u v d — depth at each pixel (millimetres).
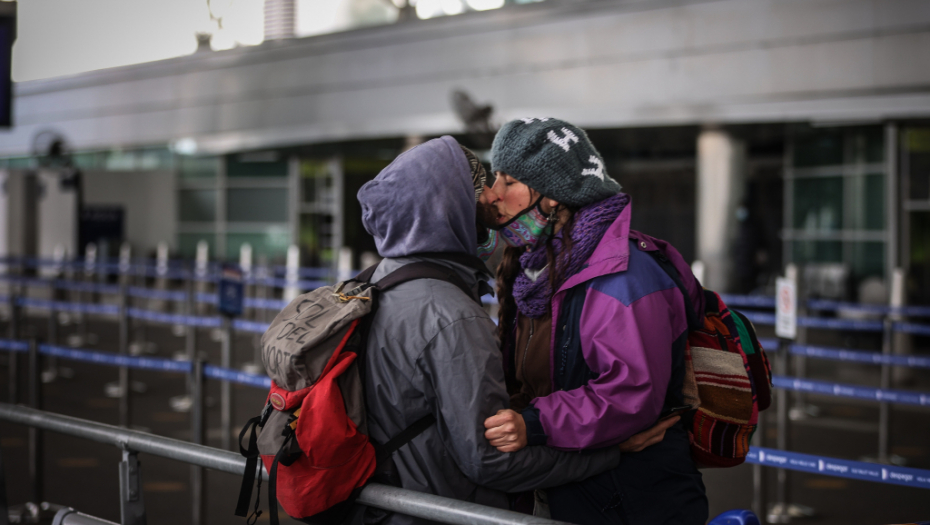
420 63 13477
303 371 1745
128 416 6359
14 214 16828
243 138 15625
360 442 1785
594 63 11836
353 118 14195
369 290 1871
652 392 1855
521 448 1813
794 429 6918
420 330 1804
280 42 14969
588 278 1949
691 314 2012
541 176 1998
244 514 1990
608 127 11797
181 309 15539
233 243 18953
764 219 13977
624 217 2021
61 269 15320
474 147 13508
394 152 15781
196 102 16266
